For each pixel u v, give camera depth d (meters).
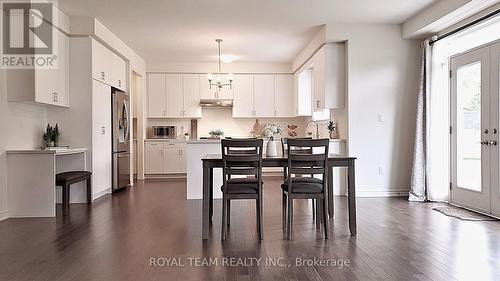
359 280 2.44
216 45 7.02
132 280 2.47
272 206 5.04
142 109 8.30
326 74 5.92
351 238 3.44
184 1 4.70
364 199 5.53
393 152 5.80
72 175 4.75
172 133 8.73
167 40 6.60
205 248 3.17
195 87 8.73
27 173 4.46
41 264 2.78
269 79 8.88
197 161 5.70
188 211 4.73
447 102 5.29
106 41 5.78
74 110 5.36
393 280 2.43
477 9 4.42
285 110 8.89
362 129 5.76
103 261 2.84
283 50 7.50
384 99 5.78
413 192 5.42
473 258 2.85
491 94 4.34
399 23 5.75
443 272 2.56
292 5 4.89
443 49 5.24
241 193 3.49
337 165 3.59
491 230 3.68
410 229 3.74
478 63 4.59
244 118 9.18
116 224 4.03
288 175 3.53
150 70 8.61
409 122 5.80
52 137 5.14
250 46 7.12
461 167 4.97
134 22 5.54
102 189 5.80
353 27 5.73
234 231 3.74
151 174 8.48
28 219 4.31
